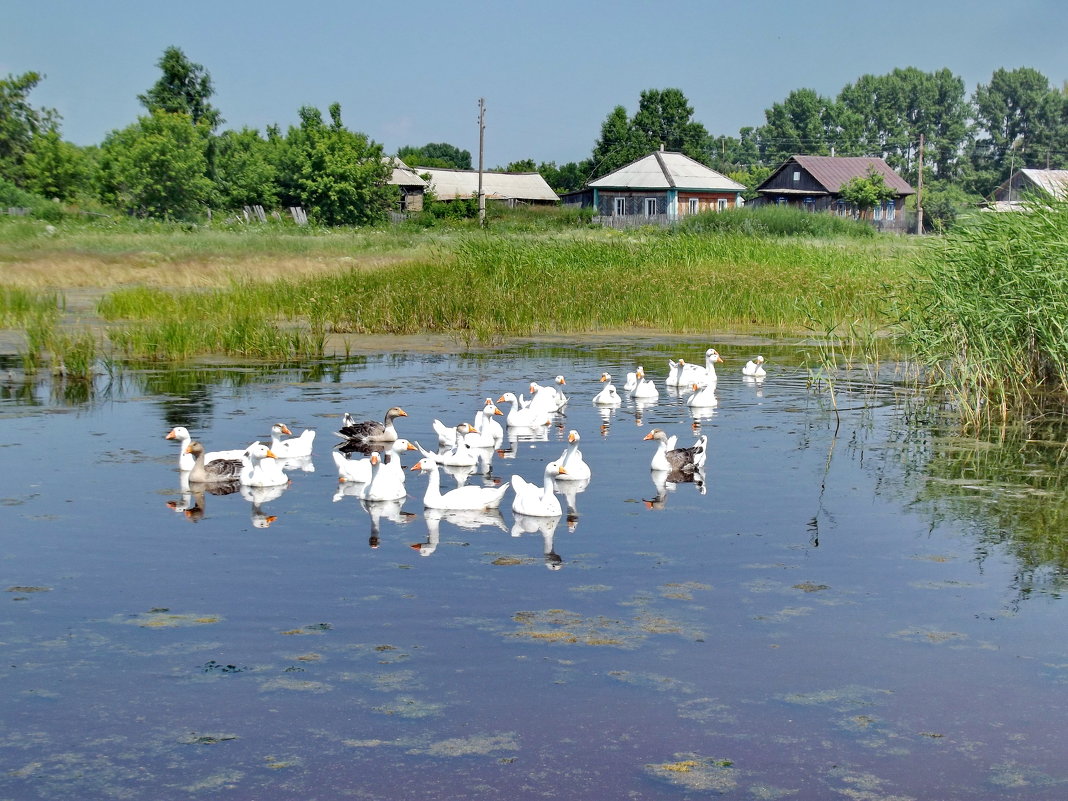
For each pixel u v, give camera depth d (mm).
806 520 12789
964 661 8969
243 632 9336
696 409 20125
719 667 8797
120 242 49406
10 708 8055
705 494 13969
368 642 9164
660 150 90812
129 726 7832
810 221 64875
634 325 33000
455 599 10133
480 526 12625
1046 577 10891
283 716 7965
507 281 33844
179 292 35750
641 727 7859
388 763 7375
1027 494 13953
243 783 7141
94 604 9906
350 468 14680
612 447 16812
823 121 146000
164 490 13836
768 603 10125
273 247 50500
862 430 18047
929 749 7617
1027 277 19156
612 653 9008
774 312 33281
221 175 73438
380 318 30516
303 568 10945
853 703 8242
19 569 10773
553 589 10422
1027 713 8125
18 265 41625
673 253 40531
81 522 12328
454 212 79938
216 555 11305
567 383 22781
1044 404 19969
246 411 18906
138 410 18875
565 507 13398
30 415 18328
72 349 23234
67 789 7055
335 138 74562
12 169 70438
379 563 11141
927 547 11797
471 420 18484
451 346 28047
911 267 30969
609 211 87500
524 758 7445
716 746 7625
